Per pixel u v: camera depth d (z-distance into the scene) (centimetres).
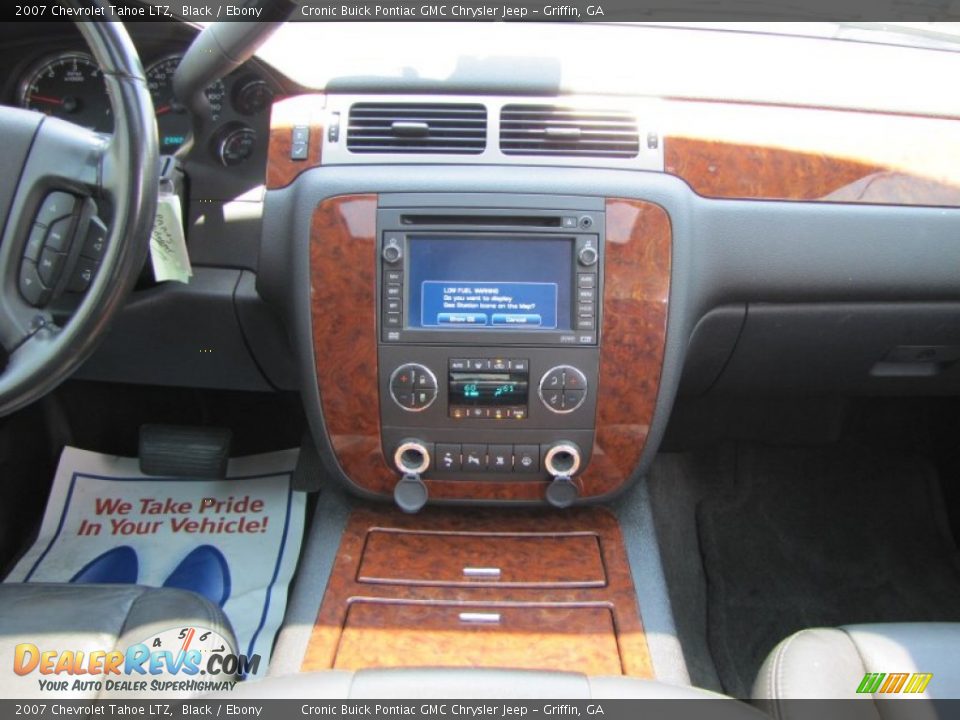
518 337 117
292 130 118
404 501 124
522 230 115
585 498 129
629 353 118
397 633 114
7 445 154
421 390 119
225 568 147
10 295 101
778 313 134
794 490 195
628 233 116
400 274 116
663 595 121
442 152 116
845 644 96
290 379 149
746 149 121
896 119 125
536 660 110
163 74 140
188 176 136
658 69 121
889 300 132
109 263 97
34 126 99
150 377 151
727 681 155
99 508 157
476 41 124
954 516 188
